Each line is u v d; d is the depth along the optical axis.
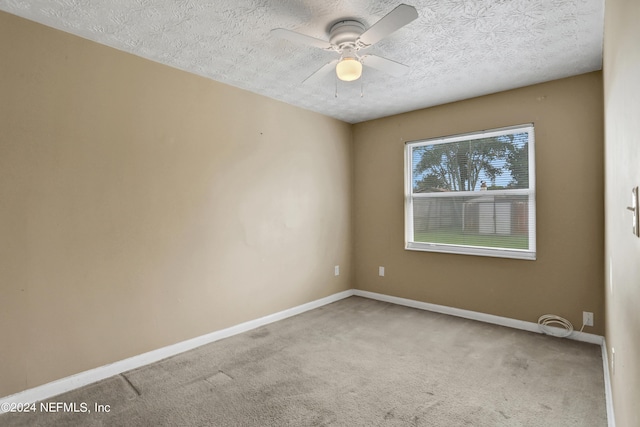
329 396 2.15
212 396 2.16
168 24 2.15
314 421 1.91
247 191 3.33
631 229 1.12
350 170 4.55
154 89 2.68
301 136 3.88
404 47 2.47
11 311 2.03
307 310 3.92
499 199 3.43
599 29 2.23
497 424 1.87
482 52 2.55
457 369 2.48
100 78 2.39
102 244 2.40
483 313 3.51
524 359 2.63
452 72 2.91
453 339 3.04
